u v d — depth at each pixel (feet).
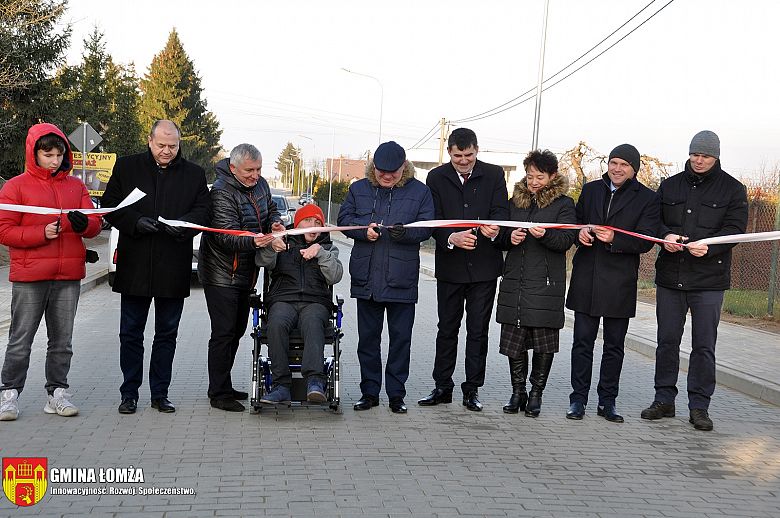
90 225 19.44
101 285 53.31
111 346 30.58
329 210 186.60
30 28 72.18
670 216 21.70
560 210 21.50
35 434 18.19
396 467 16.67
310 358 19.85
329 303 21.39
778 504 15.35
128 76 108.78
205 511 13.80
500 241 21.72
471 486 15.65
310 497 14.65
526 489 15.62
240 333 22.26
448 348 22.44
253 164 20.49
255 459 16.85
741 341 35.45
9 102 75.20
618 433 20.33
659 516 14.46
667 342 21.97
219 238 20.20
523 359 22.12
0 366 25.50
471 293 22.00
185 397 22.40
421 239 21.06
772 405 24.90
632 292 21.40
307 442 18.29
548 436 19.74
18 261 19.03
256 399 20.42
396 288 21.12
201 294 49.57
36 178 19.33
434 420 20.80
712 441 19.92
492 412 22.00
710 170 21.22
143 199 19.79
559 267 21.61
